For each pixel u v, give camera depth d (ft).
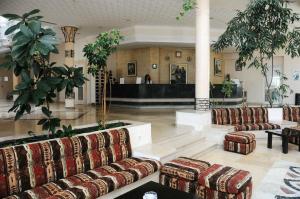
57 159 10.18
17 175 8.98
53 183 9.61
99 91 47.42
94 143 11.54
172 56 44.32
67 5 27.17
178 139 18.79
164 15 31.24
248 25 22.50
